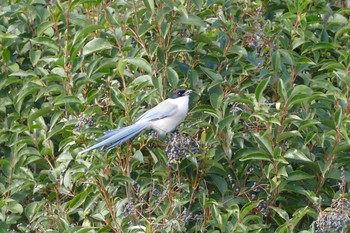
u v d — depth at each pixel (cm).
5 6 1445
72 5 1300
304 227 1270
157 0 1295
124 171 1230
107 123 1234
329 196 1250
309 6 1437
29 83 1321
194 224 1234
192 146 1221
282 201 1259
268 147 1199
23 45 1420
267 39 1345
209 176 1253
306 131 1252
